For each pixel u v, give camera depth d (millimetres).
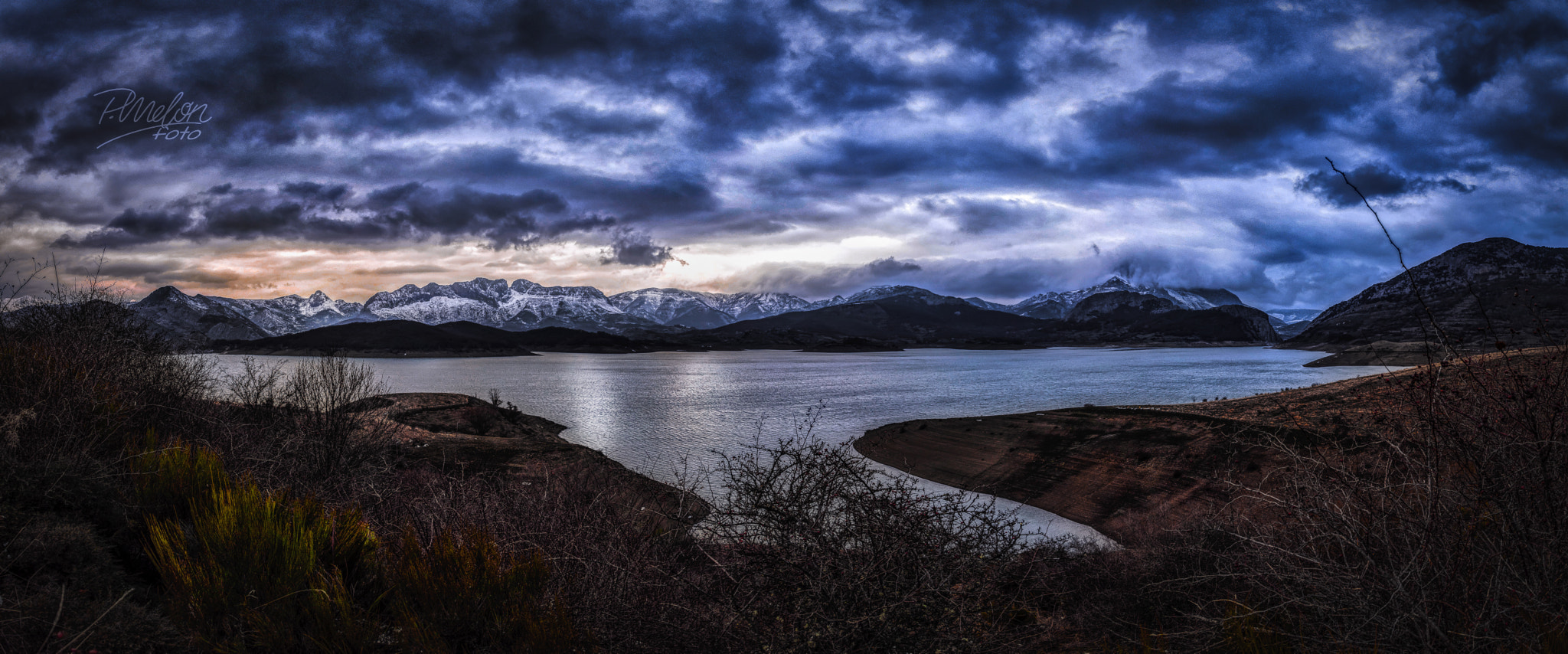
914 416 53156
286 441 9086
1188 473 21984
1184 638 4672
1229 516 5555
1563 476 3328
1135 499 22422
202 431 8883
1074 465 26922
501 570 4508
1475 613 3332
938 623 3980
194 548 4734
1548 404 3324
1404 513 3596
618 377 122250
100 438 6285
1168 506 18922
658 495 6344
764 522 4227
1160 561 6703
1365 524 3676
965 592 4047
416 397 32875
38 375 6422
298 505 5051
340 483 8453
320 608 4105
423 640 3996
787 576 4012
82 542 4453
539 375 128125
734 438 41750
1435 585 3475
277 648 3971
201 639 3898
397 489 7617
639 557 4812
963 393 76375
